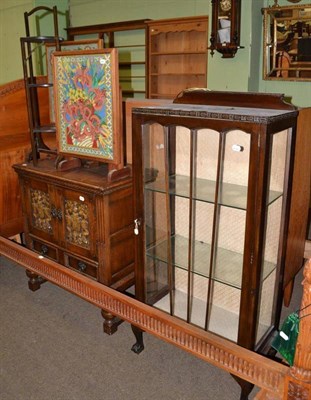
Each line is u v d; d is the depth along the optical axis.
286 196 1.58
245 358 1.45
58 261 2.29
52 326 2.16
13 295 2.47
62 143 2.14
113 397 1.66
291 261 2.04
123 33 5.55
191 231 1.71
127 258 2.15
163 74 5.08
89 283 1.96
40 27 5.36
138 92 5.45
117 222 2.02
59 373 1.80
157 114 1.54
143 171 1.68
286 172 1.55
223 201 1.55
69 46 2.36
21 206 2.58
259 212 1.37
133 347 1.94
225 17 4.19
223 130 1.38
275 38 4.36
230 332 1.71
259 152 1.30
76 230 2.12
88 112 1.96
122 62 5.59
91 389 1.71
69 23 6.06
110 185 1.93
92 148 2.01
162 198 1.77
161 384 1.74
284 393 1.34
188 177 1.80
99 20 5.79
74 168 2.26
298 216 2.00
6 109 2.50
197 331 1.58
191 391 1.70
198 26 4.52
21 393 1.69
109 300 1.89
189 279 1.77
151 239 1.82
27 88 2.22
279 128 1.36
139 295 1.88
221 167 1.59
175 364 1.86
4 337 2.06
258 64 4.55
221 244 1.80
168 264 1.83
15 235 2.78
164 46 5.15
